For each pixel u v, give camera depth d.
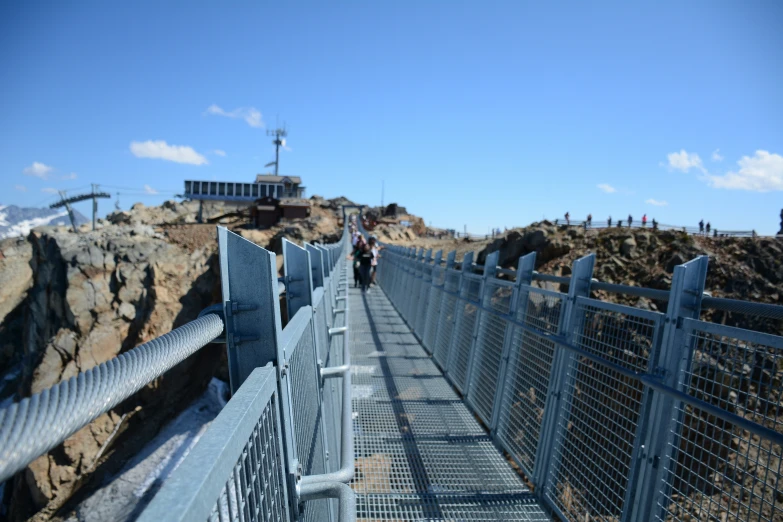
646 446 2.59
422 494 3.86
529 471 4.01
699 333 2.40
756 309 2.18
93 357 30.19
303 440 1.99
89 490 22.02
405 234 60.84
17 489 22.91
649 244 27.50
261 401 1.19
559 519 3.43
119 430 23.98
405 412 5.54
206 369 27.80
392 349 8.59
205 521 0.75
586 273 3.66
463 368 6.27
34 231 35.22
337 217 73.25
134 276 32.19
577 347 3.40
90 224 63.16
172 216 78.75
